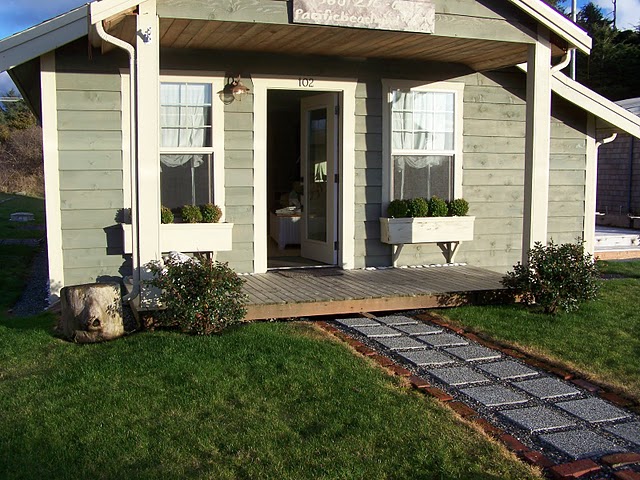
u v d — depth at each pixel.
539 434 4.02
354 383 4.67
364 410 4.23
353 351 5.48
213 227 7.72
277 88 8.20
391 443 3.81
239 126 8.08
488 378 4.97
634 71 28.23
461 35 6.84
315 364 5.02
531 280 6.82
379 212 8.77
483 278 7.97
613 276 9.80
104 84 7.46
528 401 4.55
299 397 4.42
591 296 6.84
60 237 7.48
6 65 6.69
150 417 4.10
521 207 9.40
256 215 8.21
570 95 8.96
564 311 6.85
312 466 3.54
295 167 12.15
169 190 7.92
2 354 5.36
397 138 8.77
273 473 3.46
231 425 4.00
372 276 8.09
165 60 7.75
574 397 4.66
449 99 8.96
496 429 4.06
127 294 7.39
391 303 6.86
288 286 7.33
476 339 5.96
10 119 30.41
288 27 6.43
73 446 3.74
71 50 7.34
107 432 3.89
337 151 8.63
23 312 7.53
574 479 3.47
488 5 6.94
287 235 10.33
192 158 7.96
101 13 5.57
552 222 9.64
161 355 5.13
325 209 8.91
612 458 3.69
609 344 5.80
